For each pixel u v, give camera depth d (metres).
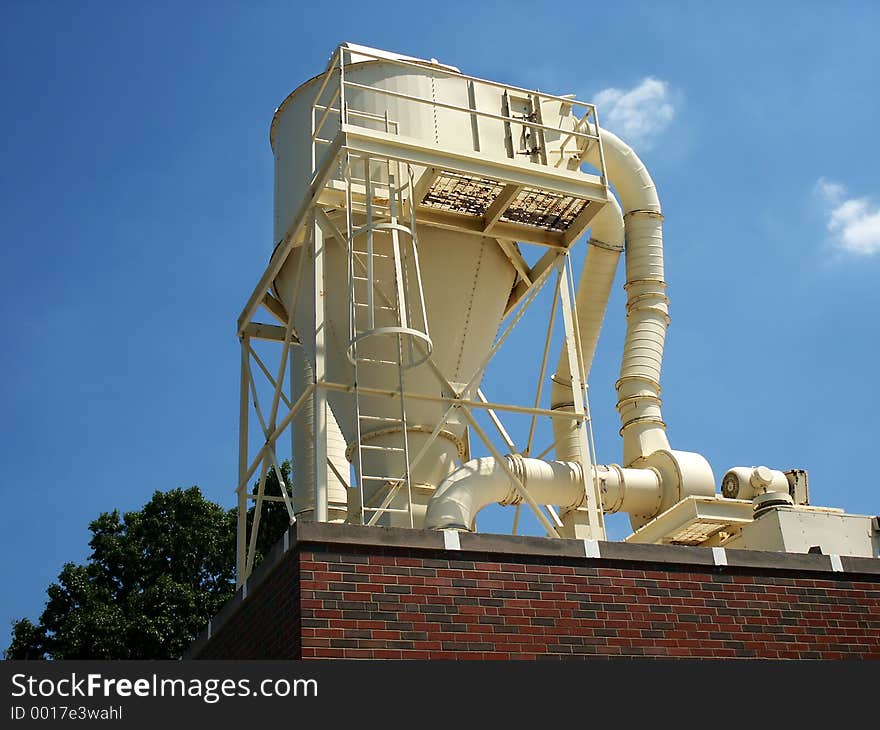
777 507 16.97
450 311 18.12
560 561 12.09
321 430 14.90
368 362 16.89
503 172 16.55
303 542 11.16
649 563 12.49
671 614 12.27
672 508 18.81
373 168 17.67
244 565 17.09
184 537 32.84
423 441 17.72
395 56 19.36
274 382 19.19
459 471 16.48
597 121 18.05
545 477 16.92
